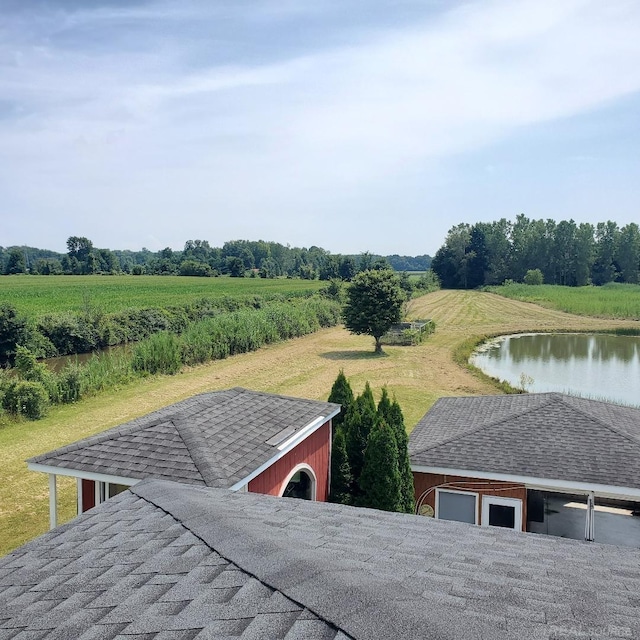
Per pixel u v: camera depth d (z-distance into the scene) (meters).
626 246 104.44
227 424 10.06
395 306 36.53
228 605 3.04
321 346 40.09
